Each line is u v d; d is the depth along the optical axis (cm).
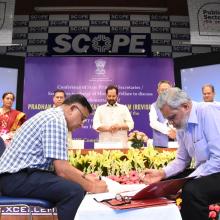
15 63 544
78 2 573
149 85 550
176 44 568
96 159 223
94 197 141
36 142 172
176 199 160
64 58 558
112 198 135
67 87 549
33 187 165
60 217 161
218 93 520
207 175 159
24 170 170
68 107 181
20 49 563
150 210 123
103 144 304
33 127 174
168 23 575
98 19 571
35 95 543
